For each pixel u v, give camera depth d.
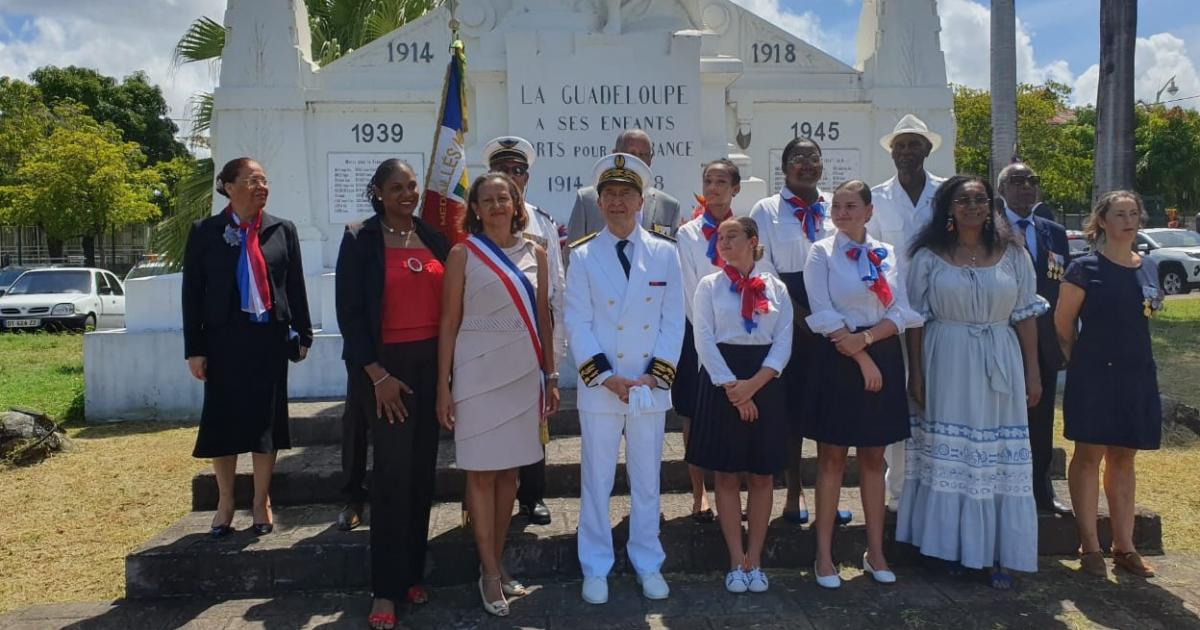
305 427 5.69
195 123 10.32
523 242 3.99
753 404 3.98
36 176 27.58
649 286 4.01
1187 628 3.78
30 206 27.14
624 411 4.02
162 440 6.94
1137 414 4.20
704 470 4.61
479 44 7.65
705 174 4.56
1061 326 4.41
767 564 4.47
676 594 4.11
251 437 4.21
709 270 4.54
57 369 11.12
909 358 4.41
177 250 9.84
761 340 4.01
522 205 3.99
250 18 7.59
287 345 4.45
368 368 3.73
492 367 3.78
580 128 7.12
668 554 4.39
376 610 3.76
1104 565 4.39
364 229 3.87
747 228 4.04
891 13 8.24
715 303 4.07
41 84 38.25
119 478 6.05
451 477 4.91
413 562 3.99
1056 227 4.93
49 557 4.74
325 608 3.98
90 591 4.30
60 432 6.79
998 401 4.17
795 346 4.48
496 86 7.31
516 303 3.81
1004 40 10.70
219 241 4.23
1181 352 10.72
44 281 17.73
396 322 3.81
